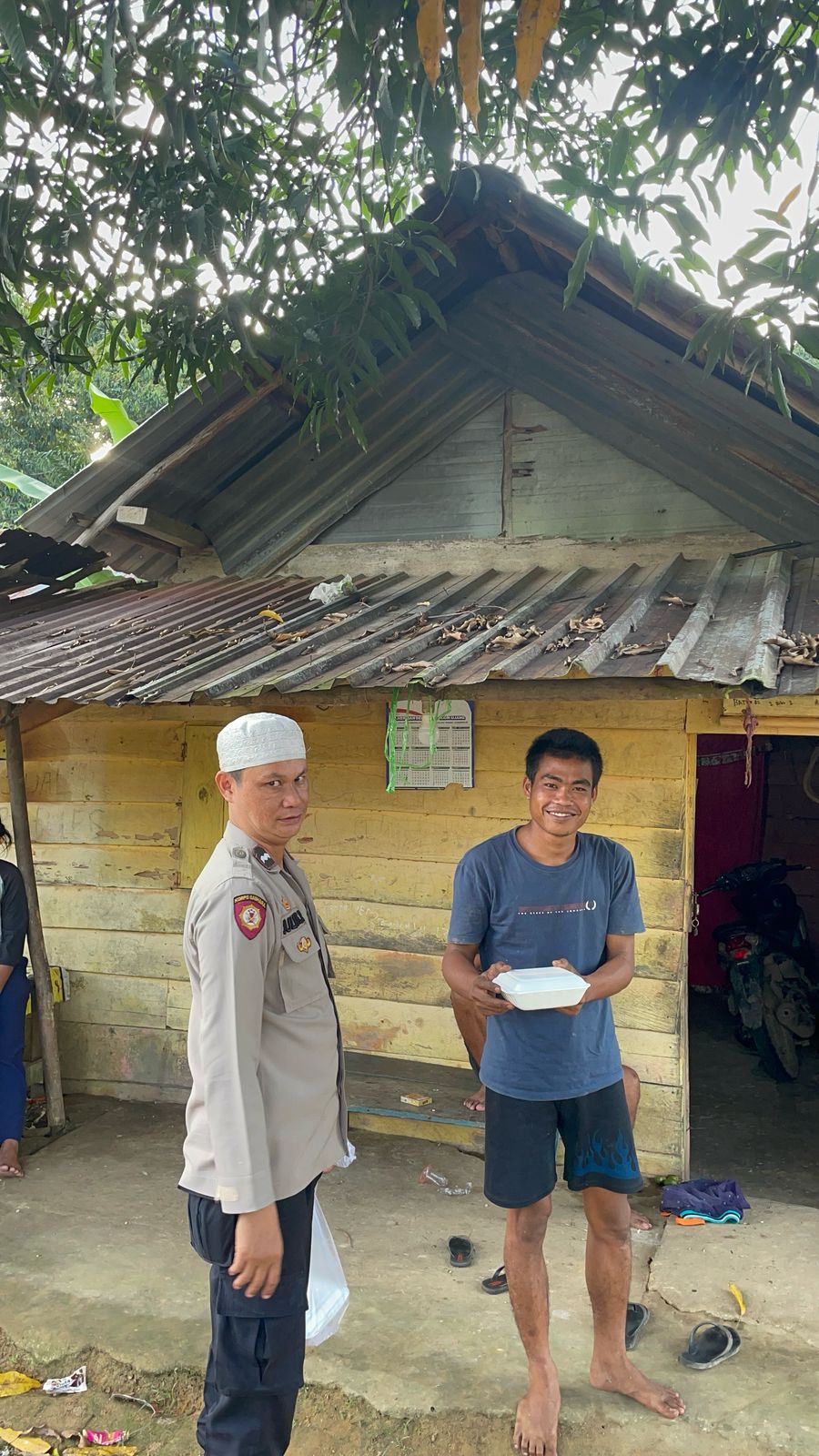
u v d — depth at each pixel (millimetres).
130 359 4449
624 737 4598
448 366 5391
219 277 3869
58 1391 3246
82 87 3387
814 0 2627
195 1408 3172
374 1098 4859
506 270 5125
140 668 4215
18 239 3781
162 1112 5465
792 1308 3498
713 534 5082
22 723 4797
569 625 4035
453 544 5547
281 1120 2387
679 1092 4504
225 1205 2234
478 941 2986
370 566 5738
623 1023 4602
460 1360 3240
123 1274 3811
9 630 5273
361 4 2584
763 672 3156
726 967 6730
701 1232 4055
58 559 6195
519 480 5410
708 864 8234
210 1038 2297
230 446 5555
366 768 5105
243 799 2488
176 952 5551
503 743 4848
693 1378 3150
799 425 4672
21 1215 4281
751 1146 5309
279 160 3824
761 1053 6469
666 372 4824
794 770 8117
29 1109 5500
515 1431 2869
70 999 5766
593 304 4910
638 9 2752
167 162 3639
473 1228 4117
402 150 3775
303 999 2471
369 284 4141
